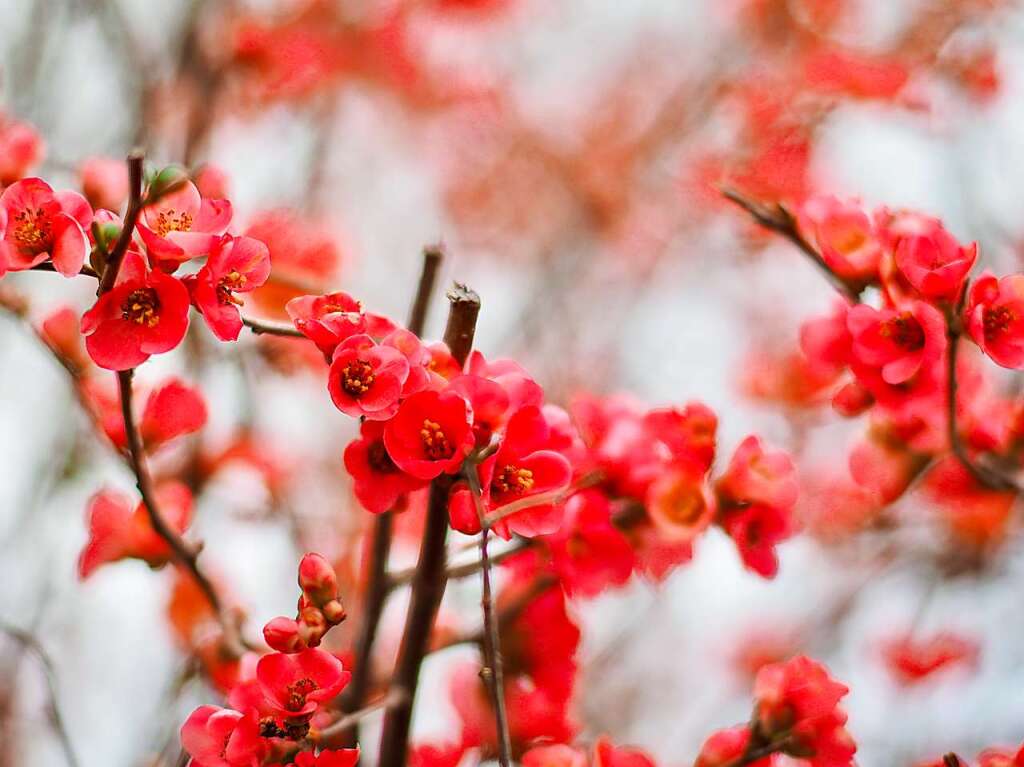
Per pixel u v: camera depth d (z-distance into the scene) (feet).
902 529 7.14
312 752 4.33
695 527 4.64
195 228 4.36
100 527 4.89
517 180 10.37
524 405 4.42
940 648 7.54
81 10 7.17
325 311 4.43
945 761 4.65
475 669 4.83
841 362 4.81
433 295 4.75
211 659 5.03
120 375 4.50
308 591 4.34
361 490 4.39
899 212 4.82
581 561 4.65
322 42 8.41
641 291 10.25
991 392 5.10
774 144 8.75
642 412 4.79
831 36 9.48
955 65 8.46
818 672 4.63
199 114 7.48
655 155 10.41
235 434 5.97
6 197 4.34
